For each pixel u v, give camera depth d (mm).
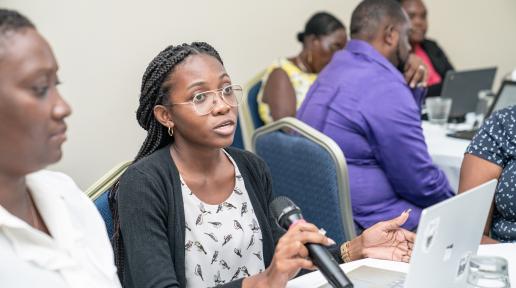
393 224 1581
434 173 2566
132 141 3879
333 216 2279
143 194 1545
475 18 5695
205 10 4016
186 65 1565
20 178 1017
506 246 1647
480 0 5684
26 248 995
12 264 965
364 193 2561
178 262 1565
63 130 977
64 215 1103
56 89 972
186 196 1598
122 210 1561
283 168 2449
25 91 919
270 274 1310
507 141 1944
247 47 4250
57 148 979
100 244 1201
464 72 3613
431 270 1153
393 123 2502
